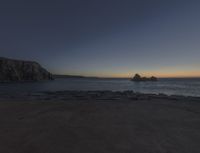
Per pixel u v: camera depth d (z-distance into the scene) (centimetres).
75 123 502
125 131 430
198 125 485
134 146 339
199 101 984
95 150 321
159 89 3359
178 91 2862
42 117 575
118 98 1201
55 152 315
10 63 8738
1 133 416
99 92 1805
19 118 561
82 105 812
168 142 360
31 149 328
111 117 576
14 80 8250
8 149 328
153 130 440
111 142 360
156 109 718
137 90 3145
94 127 464
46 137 389
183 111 679
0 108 733
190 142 360
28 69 9606
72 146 340
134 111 675
